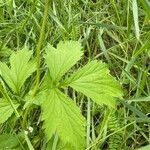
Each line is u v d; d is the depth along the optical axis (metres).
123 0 0.32
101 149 0.25
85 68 0.22
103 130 0.24
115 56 0.28
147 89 0.27
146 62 0.29
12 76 0.23
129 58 0.30
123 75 0.27
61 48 0.22
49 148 0.22
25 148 0.23
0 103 0.22
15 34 0.32
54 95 0.21
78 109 0.20
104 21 0.32
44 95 0.21
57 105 0.21
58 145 0.22
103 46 0.29
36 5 0.30
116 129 0.24
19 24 0.31
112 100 0.21
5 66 0.23
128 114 0.26
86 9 0.34
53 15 0.29
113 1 0.31
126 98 0.27
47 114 0.20
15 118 0.22
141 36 0.30
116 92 0.21
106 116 0.24
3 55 0.29
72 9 0.33
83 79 0.22
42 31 0.18
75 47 0.22
